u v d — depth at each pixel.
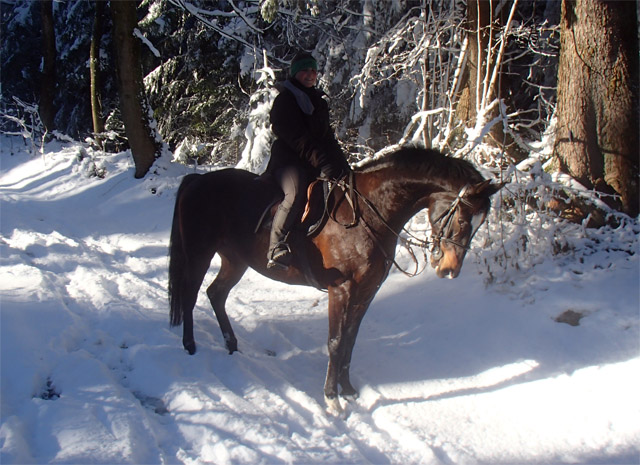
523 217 5.77
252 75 11.11
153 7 12.94
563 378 4.13
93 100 15.79
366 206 3.78
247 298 6.30
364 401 4.05
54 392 3.69
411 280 6.13
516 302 5.16
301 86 3.97
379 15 9.62
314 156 3.82
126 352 4.35
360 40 10.30
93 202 10.82
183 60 14.27
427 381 4.30
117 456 2.96
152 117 11.71
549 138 6.83
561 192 6.20
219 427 3.40
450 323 5.13
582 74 6.13
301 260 3.94
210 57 13.85
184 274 4.59
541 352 4.49
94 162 12.62
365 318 5.60
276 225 3.86
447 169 3.57
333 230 3.82
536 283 5.36
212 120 14.19
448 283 5.81
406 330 5.24
